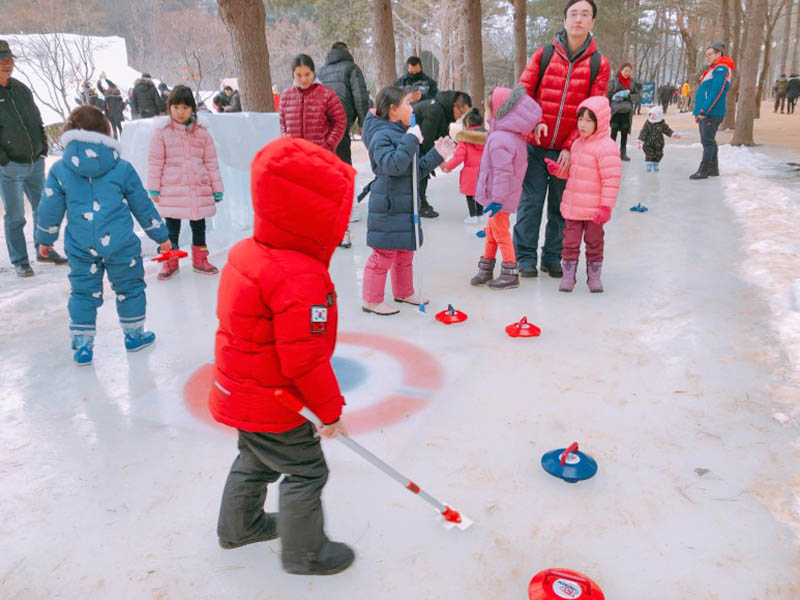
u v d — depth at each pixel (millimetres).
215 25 35344
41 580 2236
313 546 2168
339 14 41469
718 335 4070
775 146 13898
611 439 2955
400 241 4500
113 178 3846
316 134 6594
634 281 5270
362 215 8367
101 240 3814
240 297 1894
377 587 2135
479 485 2652
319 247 1955
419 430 3098
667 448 2865
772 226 6695
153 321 4766
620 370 3648
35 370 3965
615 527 2375
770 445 2854
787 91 28688
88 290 3945
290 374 1883
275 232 1896
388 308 4734
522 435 3021
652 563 2191
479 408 3285
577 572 2152
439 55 44031
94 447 3072
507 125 4754
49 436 3182
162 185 5594
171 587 2176
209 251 6770
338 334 4359
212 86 34844
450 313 4539
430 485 2664
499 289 5199
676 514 2432
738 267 5449
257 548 2357
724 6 21438
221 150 7020
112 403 3510
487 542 2324
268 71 8000
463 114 7598
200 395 3580
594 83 4957
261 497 2268
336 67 7633
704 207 7965
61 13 27453
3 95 5691
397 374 3703
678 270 5488
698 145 15227
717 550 2240
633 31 54781
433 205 9133
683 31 41250
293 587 2150
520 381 3566
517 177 4879
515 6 18562
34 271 6312
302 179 1831
